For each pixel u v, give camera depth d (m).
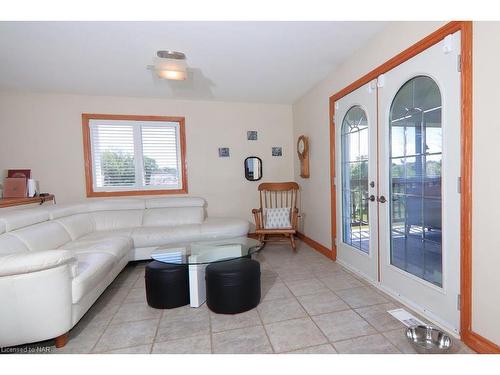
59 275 1.60
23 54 2.38
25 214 2.41
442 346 1.49
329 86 3.05
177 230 3.19
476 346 1.45
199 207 3.72
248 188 4.23
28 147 3.45
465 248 1.50
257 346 1.60
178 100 3.92
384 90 2.15
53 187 3.54
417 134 1.88
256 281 2.07
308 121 3.69
